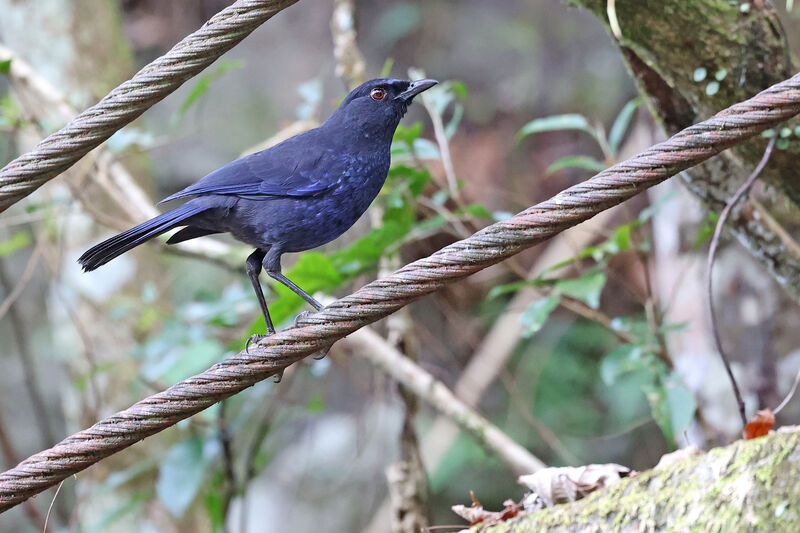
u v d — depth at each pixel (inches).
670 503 205.0
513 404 637.3
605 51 696.4
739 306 445.1
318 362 467.8
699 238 361.1
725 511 195.0
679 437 388.2
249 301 438.6
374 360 436.1
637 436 628.4
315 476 709.3
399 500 434.9
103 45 564.7
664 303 473.1
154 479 528.4
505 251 208.8
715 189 333.4
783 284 344.8
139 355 433.7
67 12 553.6
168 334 431.8
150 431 215.2
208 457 429.7
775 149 301.3
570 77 700.0
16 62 456.4
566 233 416.2
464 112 708.0
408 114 705.6
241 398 452.4
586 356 660.7
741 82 290.8
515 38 717.9
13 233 685.3
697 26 283.7
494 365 615.2
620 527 209.6
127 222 532.7
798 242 391.9
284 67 770.8
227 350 415.2
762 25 283.0
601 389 644.1
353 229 589.3
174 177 756.6
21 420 773.9
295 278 358.9
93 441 213.6
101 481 524.7
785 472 190.9
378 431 674.8
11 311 560.7
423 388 429.1
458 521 650.8
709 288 279.0
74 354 543.2
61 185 521.0
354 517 693.9
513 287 361.4
